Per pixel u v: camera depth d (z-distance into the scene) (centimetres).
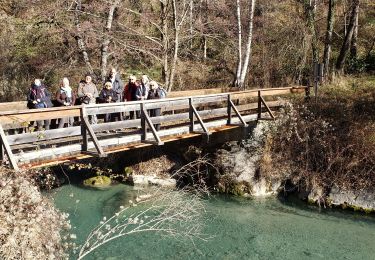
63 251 704
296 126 1226
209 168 1230
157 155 1277
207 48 2211
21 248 578
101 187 1149
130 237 838
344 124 1215
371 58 1873
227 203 1095
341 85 1584
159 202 998
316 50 1839
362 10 2209
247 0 2000
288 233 907
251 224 951
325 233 913
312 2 1975
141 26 1827
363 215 1027
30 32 1888
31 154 686
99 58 1717
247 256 792
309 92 1466
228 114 1155
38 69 1781
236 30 1972
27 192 645
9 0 2027
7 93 1759
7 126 716
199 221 935
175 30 1512
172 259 764
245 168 1188
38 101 909
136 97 1034
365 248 845
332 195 1094
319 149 1176
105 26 1550
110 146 857
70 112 742
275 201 1123
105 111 802
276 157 1203
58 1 1582
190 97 1018
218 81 1944
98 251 770
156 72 1870
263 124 1248
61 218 736
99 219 916
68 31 1588
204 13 2002
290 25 2003
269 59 1953
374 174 1075
